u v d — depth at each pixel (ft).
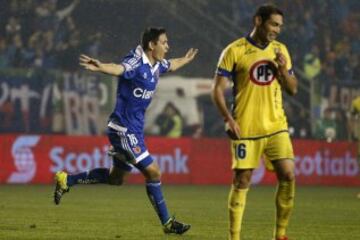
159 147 239.50
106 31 259.60
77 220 121.49
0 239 95.55
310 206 159.84
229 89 235.61
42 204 153.58
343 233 108.37
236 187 83.92
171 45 266.36
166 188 218.18
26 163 228.02
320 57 279.08
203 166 244.22
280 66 81.66
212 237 100.68
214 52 267.39
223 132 254.47
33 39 253.85
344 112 266.57
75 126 237.04
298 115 264.11
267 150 84.07
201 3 271.49
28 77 232.73
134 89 100.94
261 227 114.62
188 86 250.98
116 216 129.39
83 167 232.53
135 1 261.85
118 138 102.63
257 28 82.74
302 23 283.18
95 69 95.50
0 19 252.62
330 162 253.65
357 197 191.42
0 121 230.07
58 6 257.96
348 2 293.02
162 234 103.14
